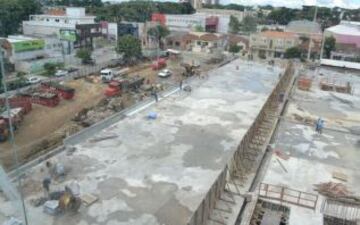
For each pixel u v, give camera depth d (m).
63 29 87.12
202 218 22.67
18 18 99.06
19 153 34.22
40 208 24.33
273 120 44.41
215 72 71.12
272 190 27.41
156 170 30.28
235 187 28.34
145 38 96.12
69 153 32.44
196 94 53.97
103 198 25.92
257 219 24.08
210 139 37.28
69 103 50.41
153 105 47.53
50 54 76.75
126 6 138.75
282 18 156.25
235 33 122.44
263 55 95.81
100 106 48.78
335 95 59.34
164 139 36.62
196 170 30.61
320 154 35.06
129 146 34.59
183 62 79.69
